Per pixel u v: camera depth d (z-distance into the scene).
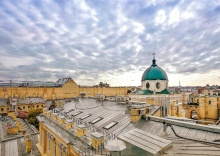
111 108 29.05
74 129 21.67
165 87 64.38
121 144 10.22
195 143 13.41
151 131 17.77
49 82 145.00
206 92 102.38
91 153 15.34
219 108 62.78
